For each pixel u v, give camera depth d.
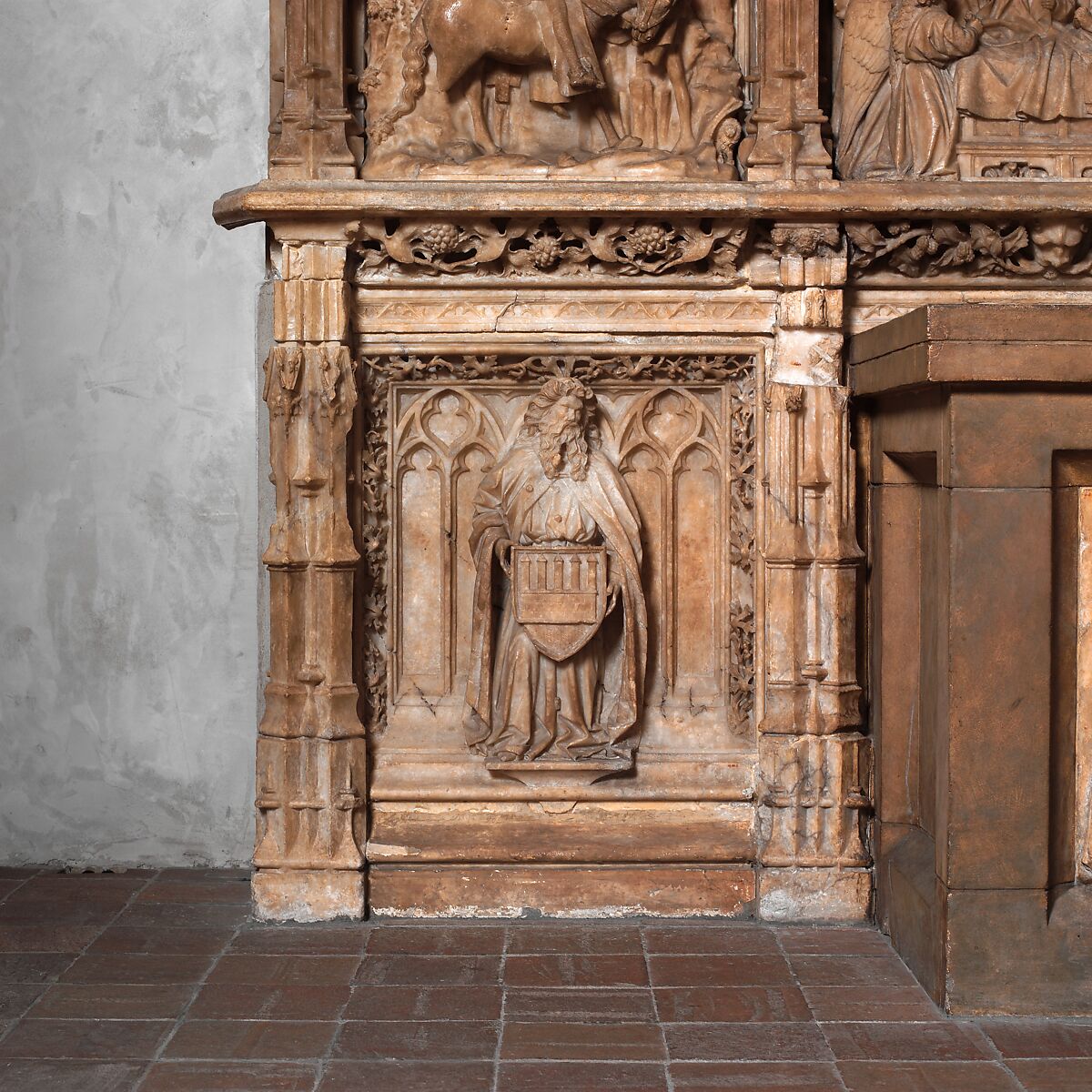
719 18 4.40
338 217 4.18
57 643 4.73
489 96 4.42
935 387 3.62
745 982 3.74
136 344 4.67
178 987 3.69
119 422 4.68
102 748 4.75
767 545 4.29
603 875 4.29
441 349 4.35
